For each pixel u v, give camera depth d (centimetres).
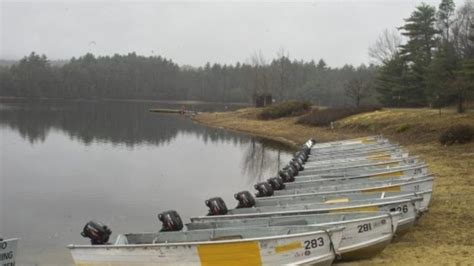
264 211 1477
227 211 1495
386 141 3216
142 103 13800
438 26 6450
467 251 1253
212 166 3359
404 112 4416
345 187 1762
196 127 6425
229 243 1121
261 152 4084
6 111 8144
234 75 16150
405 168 1972
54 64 18100
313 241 1153
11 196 2316
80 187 2552
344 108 5672
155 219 1942
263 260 1129
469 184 1994
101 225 1238
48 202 2217
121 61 16738
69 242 1630
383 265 1204
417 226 1488
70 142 4528
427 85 4781
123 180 2770
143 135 5353
